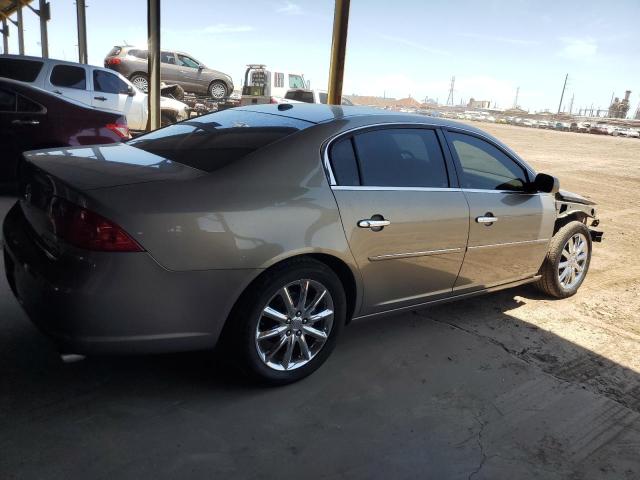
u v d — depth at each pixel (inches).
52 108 242.4
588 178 539.8
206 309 95.4
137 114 399.9
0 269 155.6
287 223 101.2
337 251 108.8
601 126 2508.6
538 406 112.7
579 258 181.6
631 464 96.3
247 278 97.6
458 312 161.6
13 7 991.0
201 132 121.8
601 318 166.7
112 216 85.8
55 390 102.1
